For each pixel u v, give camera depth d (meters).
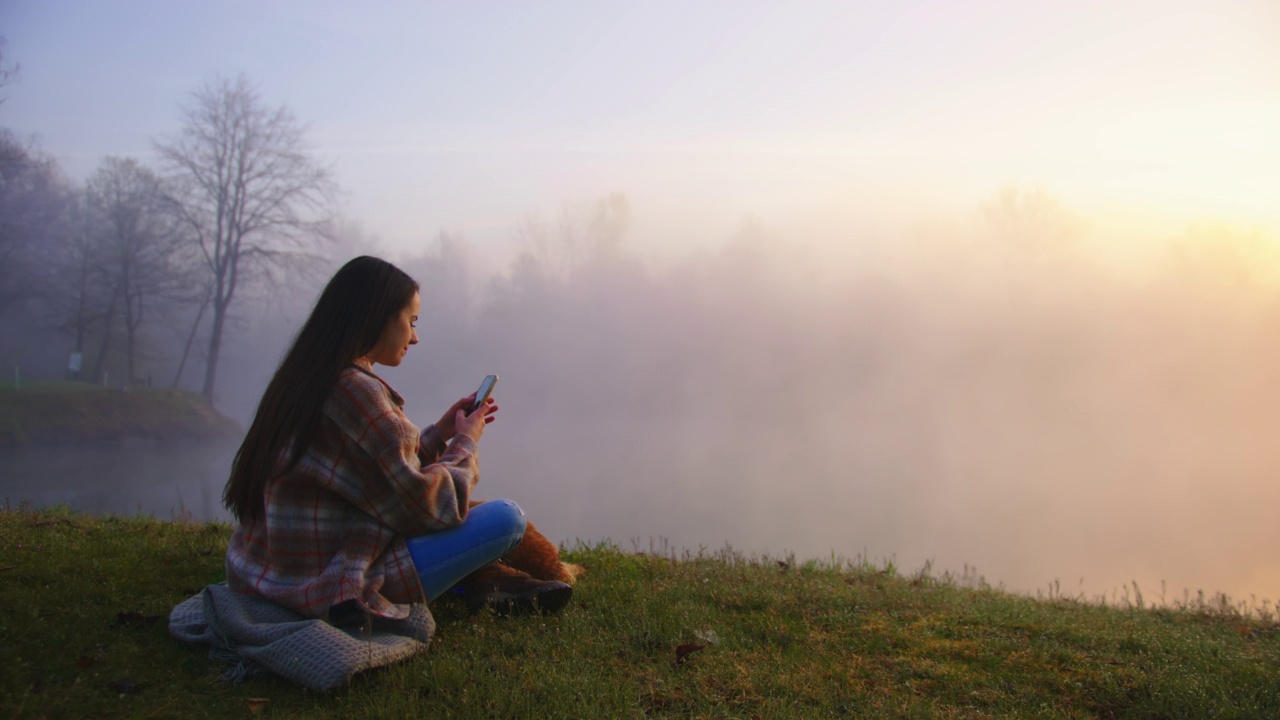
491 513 3.05
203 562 4.34
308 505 2.78
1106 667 3.53
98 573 3.93
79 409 44.47
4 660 2.72
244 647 2.77
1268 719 3.00
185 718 2.46
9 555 4.13
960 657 3.65
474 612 3.52
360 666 2.62
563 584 3.57
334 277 2.95
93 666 2.77
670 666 3.18
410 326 3.05
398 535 2.93
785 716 2.75
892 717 2.86
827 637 3.79
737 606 4.31
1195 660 3.70
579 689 2.81
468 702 2.64
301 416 2.76
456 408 3.36
